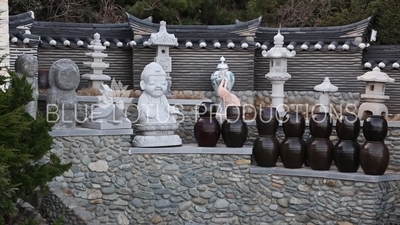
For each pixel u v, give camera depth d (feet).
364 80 37.60
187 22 61.67
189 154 32.71
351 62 43.01
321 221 31.60
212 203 32.81
